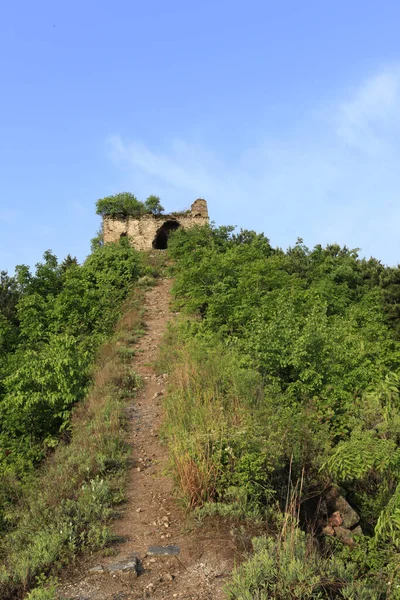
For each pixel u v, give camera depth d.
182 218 39.47
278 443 7.95
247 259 23.75
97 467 8.33
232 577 5.40
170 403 10.63
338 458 6.79
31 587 5.53
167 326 18.12
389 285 23.77
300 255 27.92
